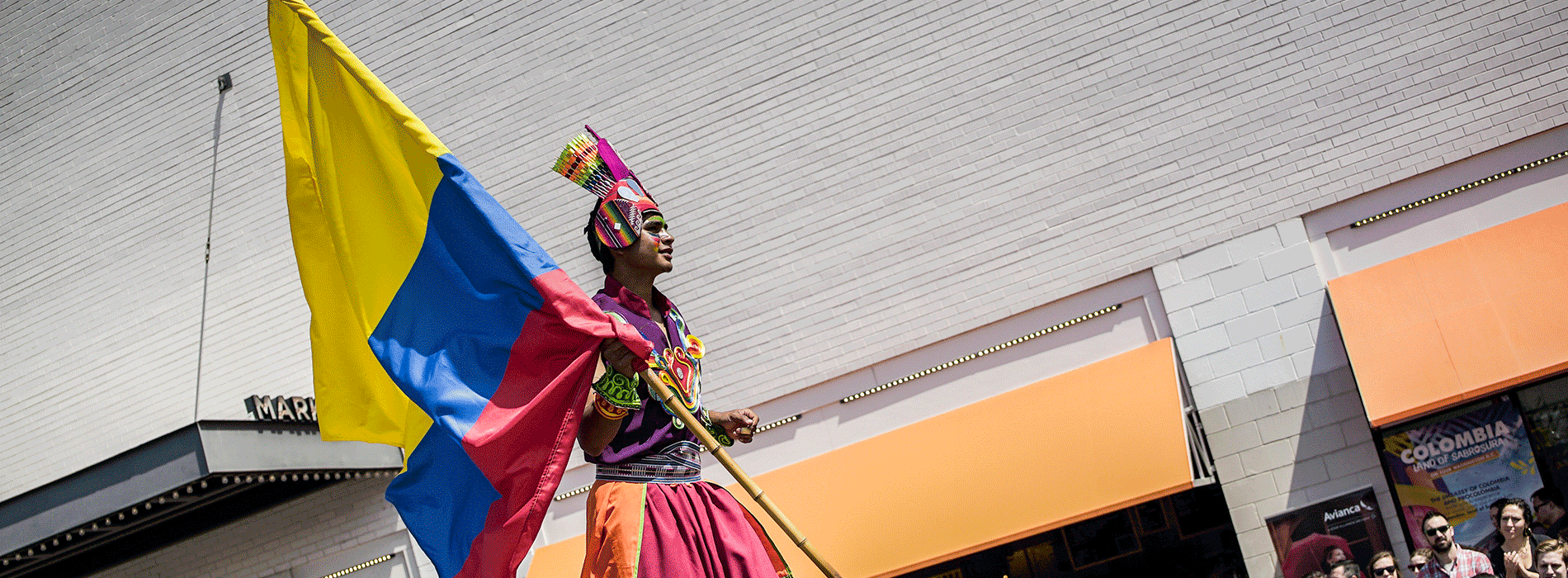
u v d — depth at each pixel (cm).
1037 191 841
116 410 995
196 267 987
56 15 1027
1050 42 847
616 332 210
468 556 222
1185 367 806
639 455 216
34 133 1029
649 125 897
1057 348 834
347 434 271
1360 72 805
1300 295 794
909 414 853
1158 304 820
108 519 840
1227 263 808
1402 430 748
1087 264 830
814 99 877
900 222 859
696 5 900
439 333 235
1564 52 781
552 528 910
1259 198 809
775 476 855
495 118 919
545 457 213
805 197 873
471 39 929
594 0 915
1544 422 732
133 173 1005
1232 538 823
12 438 1019
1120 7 840
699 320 881
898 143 863
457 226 236
